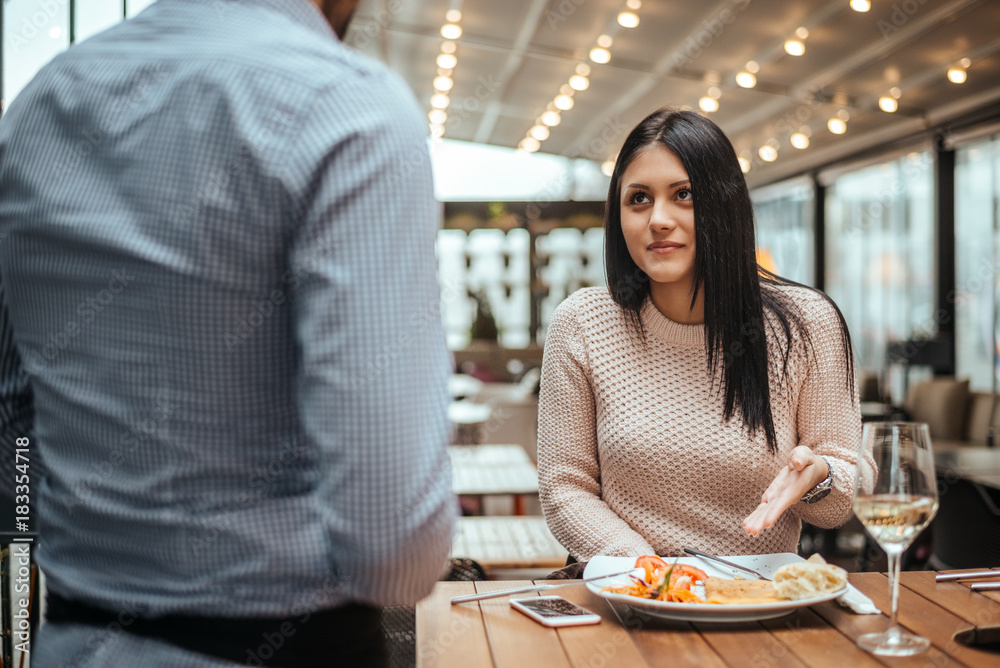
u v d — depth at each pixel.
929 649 0.89
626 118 8.95
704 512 1.38
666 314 1.44
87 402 0.75
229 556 0.73
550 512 1.43
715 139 1.34
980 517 2.44
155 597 0.74
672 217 1.34
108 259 0.73
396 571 0.68
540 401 1.51
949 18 5.28
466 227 11.41
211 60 0.72
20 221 0.77
